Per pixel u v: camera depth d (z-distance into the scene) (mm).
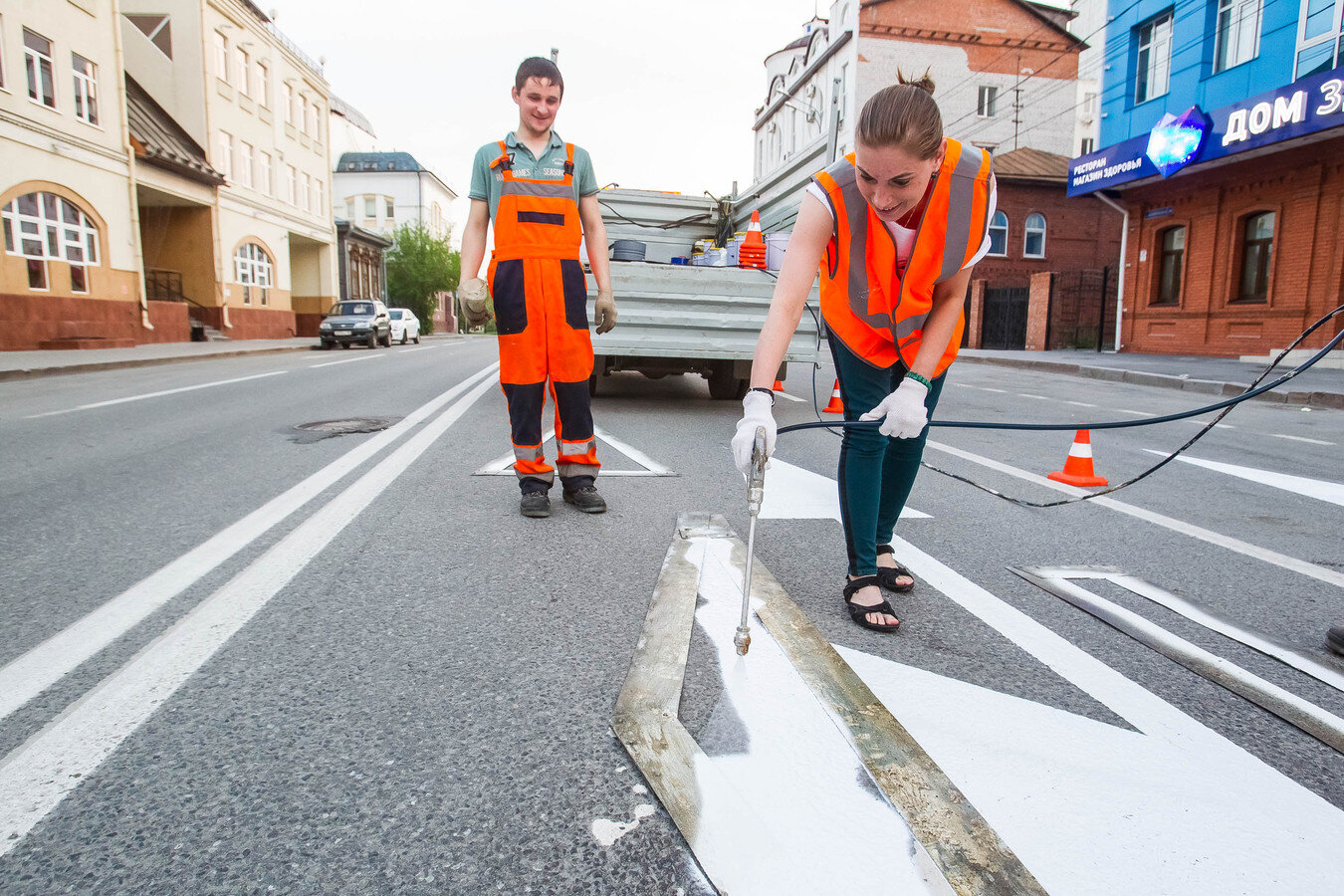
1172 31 17656
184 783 1637
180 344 21531
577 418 3891
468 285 3715
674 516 3852
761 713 1933
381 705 1964
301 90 32969
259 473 4754
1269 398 10742
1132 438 7195
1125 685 2164
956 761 1762
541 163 3715
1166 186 18609
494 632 2406
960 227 2246
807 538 3510
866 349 2520
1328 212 14641
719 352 7555
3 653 2221
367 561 3061
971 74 28516
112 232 20328
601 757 1758
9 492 4266
